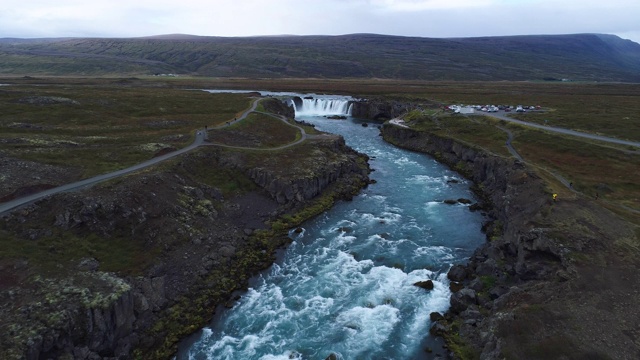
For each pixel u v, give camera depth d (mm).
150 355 38219
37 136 76188
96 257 45781
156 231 53062
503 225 62594
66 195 52125
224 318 44031
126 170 64875
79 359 34062
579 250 45969
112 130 91500
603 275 42219
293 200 72562
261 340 40875
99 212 50938
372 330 42125
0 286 36312
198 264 51531
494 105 160750
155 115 114625
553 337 34844
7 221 45875
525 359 33188
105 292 38438
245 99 153250
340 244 60375
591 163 80938
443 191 83375
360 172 92312
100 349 36250
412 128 127688
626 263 44031
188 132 94812
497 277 48875
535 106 156375
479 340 38250
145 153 74938
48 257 42375
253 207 70000
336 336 41375
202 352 39250
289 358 38625
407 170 98125
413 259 56000
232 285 49562
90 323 35406
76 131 86688
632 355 32625
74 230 48094
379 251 58281
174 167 70188
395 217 70125
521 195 64938
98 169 63906
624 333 34875
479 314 41875
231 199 70812
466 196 80625
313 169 80688
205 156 79812
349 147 111688
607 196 64125
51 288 37469
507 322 37344
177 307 44344
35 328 32375
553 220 52969
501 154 91625
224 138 93250
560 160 84062
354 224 67250
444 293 47969
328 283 50469
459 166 99312
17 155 62906
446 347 38844
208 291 47656
